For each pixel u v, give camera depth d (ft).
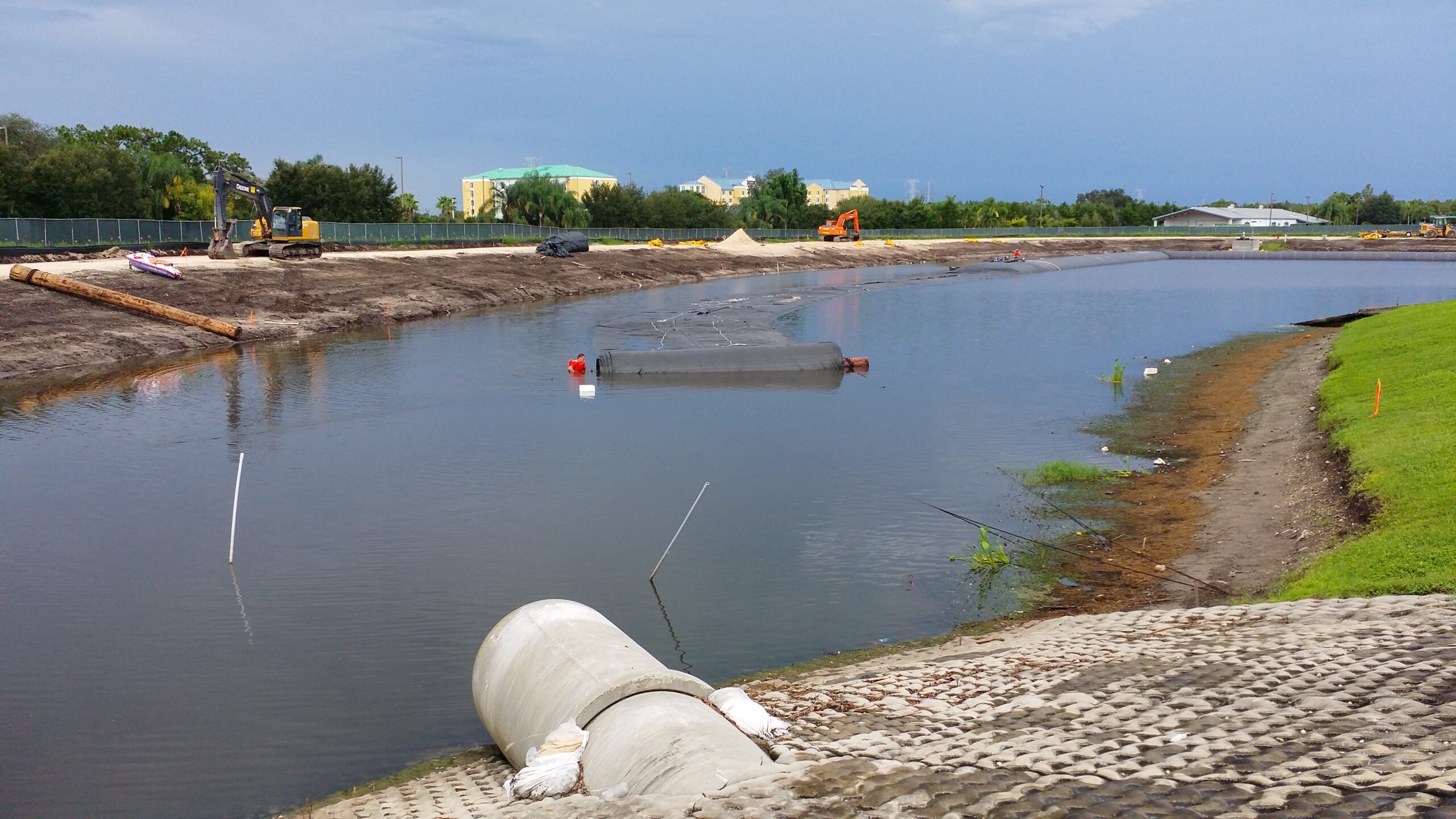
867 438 94.68
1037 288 270.05
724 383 125.39
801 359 132.87
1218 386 116.98
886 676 42.37
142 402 109.60
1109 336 167.53
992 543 64.28
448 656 49.29
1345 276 313.53
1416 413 73.97
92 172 259.39
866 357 144.25
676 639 51.03
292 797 37.40
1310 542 56.90
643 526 69.36
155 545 65.98
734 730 30.94
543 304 218.18
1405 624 37.68
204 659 49.29
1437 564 45.93
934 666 43.21
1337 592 46.70
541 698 33.50
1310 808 22.29
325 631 52.42
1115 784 25.21
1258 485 71.41
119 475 81.82
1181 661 37.65
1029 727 32.14
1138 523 66.80
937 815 23.91
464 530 68.74
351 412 105.91
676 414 106.32
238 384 120.57
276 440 94.02
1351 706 29.55
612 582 58.95
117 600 56.80
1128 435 93.61
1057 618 51.42
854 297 241.55
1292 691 32.09
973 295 247.29
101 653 50.03
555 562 62.34
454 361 139.03
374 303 187.11
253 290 179.52
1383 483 59.47
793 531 67.72
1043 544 63.82
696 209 491.72
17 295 142.31
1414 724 26.86
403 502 75.00
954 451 88.94
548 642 35.47
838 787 25.96
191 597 57.21
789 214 508.94
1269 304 223.51
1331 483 65.77
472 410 107.76
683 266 308.40
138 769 39.34
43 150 317.63
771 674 46.26
